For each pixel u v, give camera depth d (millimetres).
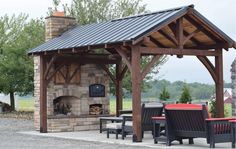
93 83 19531
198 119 12438
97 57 19062
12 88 32188
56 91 18656
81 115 18812
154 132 13625
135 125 13922
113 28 15992
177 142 13930
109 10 25781
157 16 14930
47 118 18078
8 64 30812
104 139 15258
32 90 32000
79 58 18562
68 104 19562
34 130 19125
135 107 13875
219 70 16062
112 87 26047
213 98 19875
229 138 12477
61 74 18734
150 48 14188
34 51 17953
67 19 19719
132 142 14031
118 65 19734
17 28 35281
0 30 34719
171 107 12867
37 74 19281
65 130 18359
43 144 14109
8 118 27281
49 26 19469
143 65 25078
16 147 13414
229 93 21906
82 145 13703
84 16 25469
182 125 12922
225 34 15547
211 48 16562
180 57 15156
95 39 15359
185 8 14570
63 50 16422
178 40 14812
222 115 15992
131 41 13562
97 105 19656
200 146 12883
